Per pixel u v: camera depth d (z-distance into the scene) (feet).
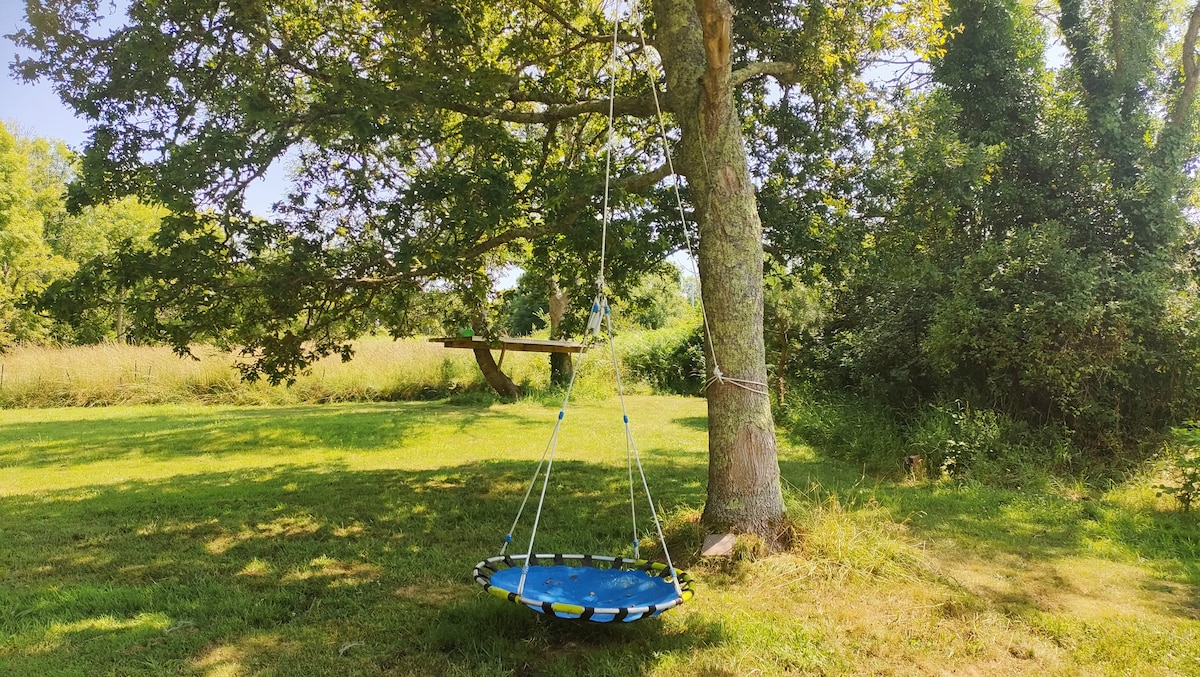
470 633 12.21
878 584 15.11
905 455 28.91
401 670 11.02
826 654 11.78
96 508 21.63
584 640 12.35
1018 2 34.17
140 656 11.39
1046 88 33.32
